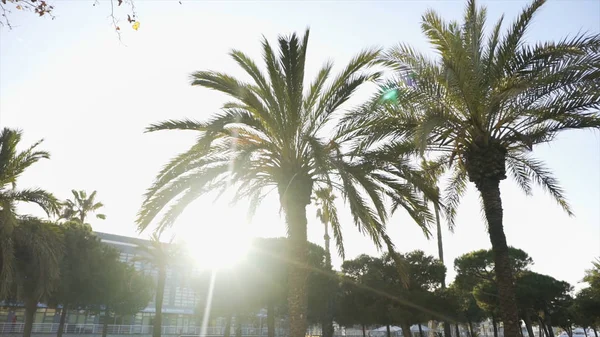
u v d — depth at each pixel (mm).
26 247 19672
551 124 11016
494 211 10836
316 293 30406
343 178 9258
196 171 11453
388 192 12453
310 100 11758
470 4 11570
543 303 37156
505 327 10125
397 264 11727
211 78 10945
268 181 12680
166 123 11109
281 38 10352
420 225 11727
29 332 24297
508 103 10805
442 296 27359
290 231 11141
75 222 29359
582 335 42594
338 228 14602
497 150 11008
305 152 11484
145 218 10922
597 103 9961
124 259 47281
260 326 54812
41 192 18000
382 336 45750
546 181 13312
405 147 11609
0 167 17328
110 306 32594
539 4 10836
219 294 30562
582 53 9633
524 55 10844
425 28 11984
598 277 28750
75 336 40219
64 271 26328
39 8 3807
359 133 11477
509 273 10398
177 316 50594
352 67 11195
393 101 10859
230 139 12172
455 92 10547
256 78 11344
